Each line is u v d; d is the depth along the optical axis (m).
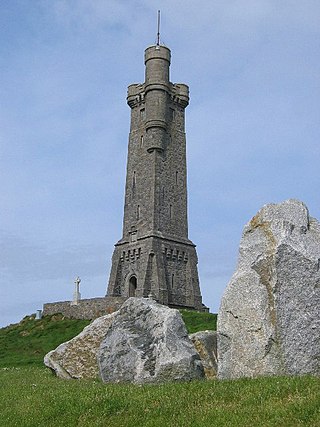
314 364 14.00
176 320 16.89
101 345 17.41
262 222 15.71
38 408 13.47
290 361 14.09
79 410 12.73
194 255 75.88
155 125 76.25
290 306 14.42
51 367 20.45
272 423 10.50
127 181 78.56
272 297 14.61
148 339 16.73
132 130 80.44
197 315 51.75
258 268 15.05
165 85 78.00
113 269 75.00
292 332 14.26
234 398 12.30
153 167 75.31
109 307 56.41
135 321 17.52
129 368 16.34
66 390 14.84
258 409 11.27
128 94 81.81
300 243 14.91
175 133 79.06
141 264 71.94
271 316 14.51
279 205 15.86
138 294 70.44
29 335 52.84
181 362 15.78
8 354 44.47
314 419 10.30
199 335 18.47
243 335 14.82
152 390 13.66
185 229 76.56
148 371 15.96
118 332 17.34
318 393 11.32
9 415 13.59
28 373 23.64
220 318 15.52
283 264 14.67
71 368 20.00
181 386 13.85
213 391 12.84
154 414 11.97
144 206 74.81
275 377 13.29
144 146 77.62
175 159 78.06
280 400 11.59
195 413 11.65
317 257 14.71
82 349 20.22
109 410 12.50
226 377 15.02
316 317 14.27
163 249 72.50
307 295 14.42
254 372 14.39
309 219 15.88
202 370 16.33
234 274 15.56
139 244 73.12
